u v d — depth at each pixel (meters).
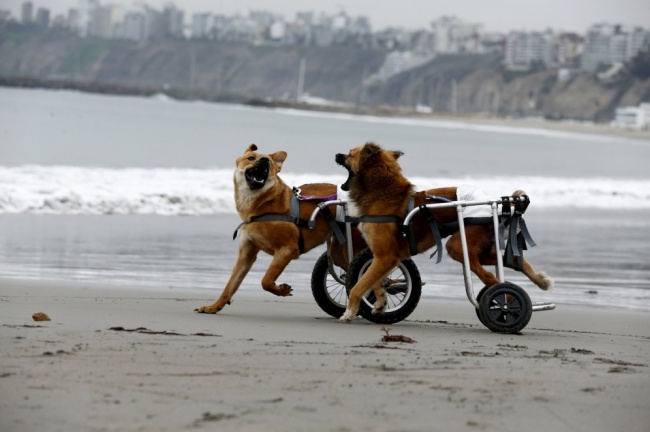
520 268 9.36
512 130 184.50
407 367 6.61
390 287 9.83
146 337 7.40
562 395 5.95
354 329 8.95
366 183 9.45
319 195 10.05
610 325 10.41
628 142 157.00
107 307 9.70
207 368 6.25
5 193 21.97
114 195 23.09
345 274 10.36
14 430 4.71
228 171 32.88
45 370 5.93
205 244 17.27
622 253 18.77
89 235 17.56
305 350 7.15
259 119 128.50
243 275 10.01
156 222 20.48
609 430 5.22
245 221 9.88
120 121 82.31
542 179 42.22
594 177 49.56
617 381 6.47
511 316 9.12
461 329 9.44
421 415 5.28
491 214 9.30
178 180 28.20
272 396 5.54
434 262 16.28
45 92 179.50
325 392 5.71
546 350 7.86
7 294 10.35
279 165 9.95
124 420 4.93
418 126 169.62
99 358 6.40
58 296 10.52
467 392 5.90
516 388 6.09
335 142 76.31
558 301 12.58
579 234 22.11
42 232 17.55
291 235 9.80
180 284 12.57
